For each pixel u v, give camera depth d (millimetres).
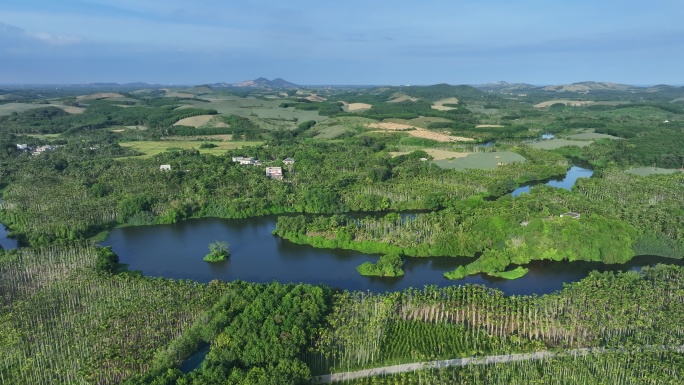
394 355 123938
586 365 115875
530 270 178500
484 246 192625
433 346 128125
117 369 112125
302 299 138000
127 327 128500
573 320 130625
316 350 119250
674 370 107625
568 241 186375
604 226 190000
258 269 184125
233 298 139625
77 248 191500
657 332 123812
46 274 170000
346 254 198125
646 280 153750
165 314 134750
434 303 141625
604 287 144875
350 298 145125
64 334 127438
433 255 193125
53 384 110312
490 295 146375
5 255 178750
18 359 117938
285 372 106188
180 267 186625
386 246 198000
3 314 137125
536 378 111750
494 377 113562
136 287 153250
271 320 124562
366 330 127438
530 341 126750
